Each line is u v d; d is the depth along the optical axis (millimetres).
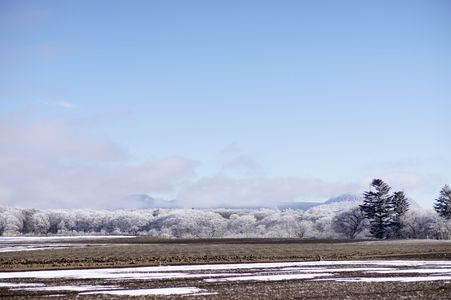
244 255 70062
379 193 144875
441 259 62781
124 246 99938
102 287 37000
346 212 160875
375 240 120688
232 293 33719
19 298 31969
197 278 42625
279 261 60781
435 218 140250
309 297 32062
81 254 74375
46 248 95188
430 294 33438
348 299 31344
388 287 36719
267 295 32812
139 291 34781
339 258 64875
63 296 32688
